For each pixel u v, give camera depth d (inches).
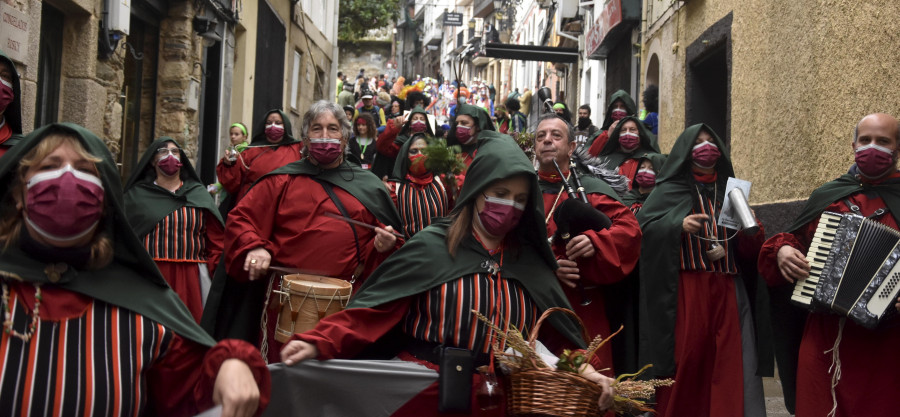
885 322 181.8
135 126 474.9
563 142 210.5
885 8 275.3
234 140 409.1
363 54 2630.4
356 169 220.5
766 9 388.5
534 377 127.6
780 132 370.0
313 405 141.6
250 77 658.8
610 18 721.6
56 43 350.6
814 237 189.0
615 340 220.1
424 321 147.9
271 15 729.0
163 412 106.0
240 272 200.7
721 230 218.2
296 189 212.1
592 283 206.4
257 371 100.7
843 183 198.1
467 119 326.0
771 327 214.4
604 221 197.2
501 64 1947.6
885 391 181.9
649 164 253.8
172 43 488.4
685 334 211.6
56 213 95.0
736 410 208.5
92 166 99.3
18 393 93.2
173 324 103.8
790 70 359.3
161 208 272.1
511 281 150.7
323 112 213.8
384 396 142.4
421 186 265.1
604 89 879.1
